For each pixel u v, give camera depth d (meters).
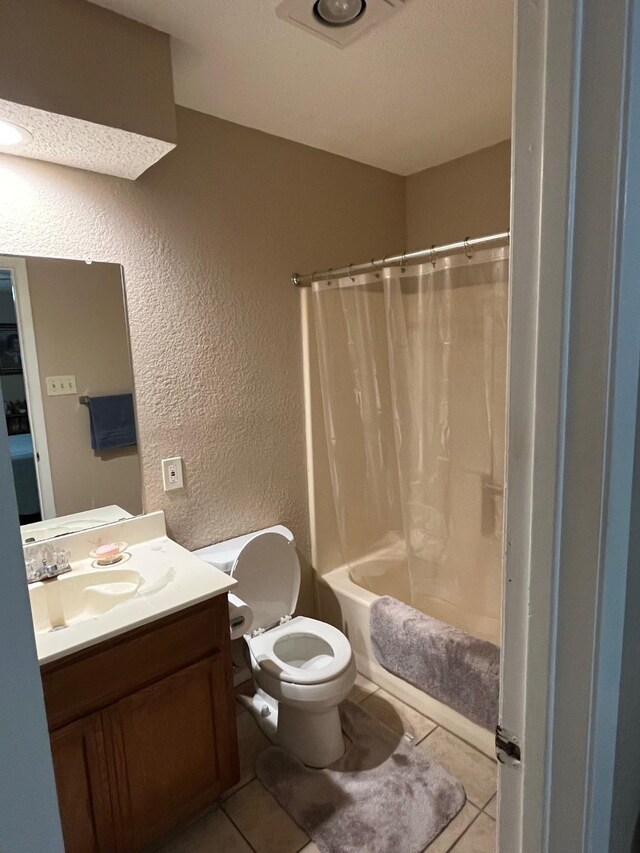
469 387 1.96
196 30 1.42
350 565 2.50
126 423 1.86
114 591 1.60
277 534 2.12
